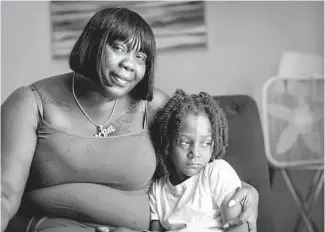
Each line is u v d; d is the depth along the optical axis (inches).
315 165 83.5
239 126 64.1
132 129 51.7
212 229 47.1
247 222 45.0
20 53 100.8
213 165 50.3
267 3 93.9
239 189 48.0
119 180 50.0
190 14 94.0
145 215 51.8
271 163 79.9
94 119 50.6
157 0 94.7
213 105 52.3
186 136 49.3
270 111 81.3
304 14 93.4
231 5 94.2
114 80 46.6
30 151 47.1
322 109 81.8
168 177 53.3
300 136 81.5
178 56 95.0
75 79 50.6
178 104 51.6
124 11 47.6
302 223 89.7
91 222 50.3
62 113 49.4
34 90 50.0
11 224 49.9
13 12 100.8
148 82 50.9
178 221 49.0
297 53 83.8
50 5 99.2
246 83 94.0
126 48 46.3
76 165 47.8
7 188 44.4
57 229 46.9
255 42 94.0
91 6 97.3
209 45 94.6
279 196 92.0
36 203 49.1
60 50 98.9
